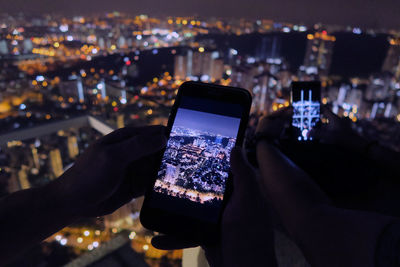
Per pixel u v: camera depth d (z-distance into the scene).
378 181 0.24
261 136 0.26
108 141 0.17
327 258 0.09
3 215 0.13
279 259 0.23
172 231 0.18
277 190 0.15
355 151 0.27
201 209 0.18
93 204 0.16
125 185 0.19
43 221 0.14
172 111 0.21
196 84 0.21
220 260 0.15
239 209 0.13
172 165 0.19
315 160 0.26
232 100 0.20
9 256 0.13
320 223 0.11
